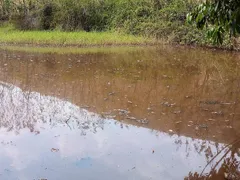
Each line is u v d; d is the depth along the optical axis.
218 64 12.16
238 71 10.98
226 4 3.37
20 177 4.10
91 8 20.19
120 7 19.97
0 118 6.20
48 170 4.26
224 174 4.20
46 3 20.17
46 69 10.80
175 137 5.38
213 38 3.87
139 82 9.27
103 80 9.44
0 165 4.39
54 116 6.36
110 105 7.11
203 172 4.25
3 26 20.64
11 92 8.08
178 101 7.47
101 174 4.16
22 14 20.34
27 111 6.65
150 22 18.81
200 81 9.48
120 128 5.74
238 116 6.43
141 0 19.58
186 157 4.66
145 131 5.61
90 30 20.22
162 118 6.29
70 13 19.88
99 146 4.97
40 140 5.19
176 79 9.73
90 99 7.55
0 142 5.11
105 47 16.09
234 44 15.33
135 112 6.64
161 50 15.56
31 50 14.66
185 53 14.75
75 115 6.43
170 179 4.08
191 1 18.03
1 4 21.33
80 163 4.44
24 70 10.58
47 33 18.17
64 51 14.63
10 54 13.51
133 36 18.34
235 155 4.76
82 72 10.45
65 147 4.93
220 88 8.70
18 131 5.56
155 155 4.70
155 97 7.78
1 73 10.08
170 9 18.39
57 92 8.12
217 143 5.17
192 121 6.14
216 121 6.15
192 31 17.20
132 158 4.59
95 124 5.92
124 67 11.40
